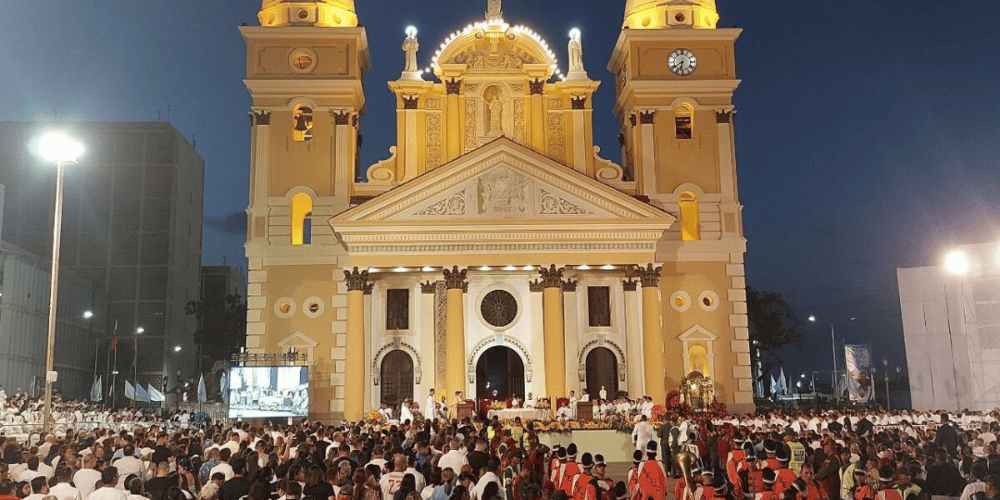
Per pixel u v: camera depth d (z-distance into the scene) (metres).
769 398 91.56
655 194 52.41
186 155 113.50
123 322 104.06
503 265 48.12
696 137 53.28
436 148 53.22
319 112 52.44
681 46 54.12
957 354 49.03
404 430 31.73
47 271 86.25
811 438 29.00
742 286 51.69
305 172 51.75
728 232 52.22
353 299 47.94
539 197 48.41
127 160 107.19
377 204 47.62
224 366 87.38
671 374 50.53
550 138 53.56
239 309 101.25
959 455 26.41
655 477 20.27
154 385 102.62
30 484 15.86
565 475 19.94
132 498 15.34
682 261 51.78
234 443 24.03
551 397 47.16
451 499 15.05
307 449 20.16
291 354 48.16
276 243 50.88
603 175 52.84
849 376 54.31
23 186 105.56
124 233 105.81
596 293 51.00
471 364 49.81
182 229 111.69
